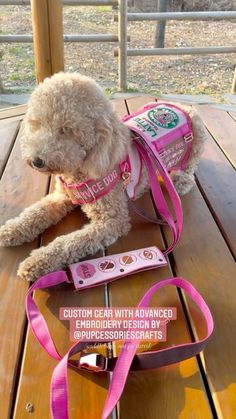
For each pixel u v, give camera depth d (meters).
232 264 1.14
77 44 4.24
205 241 1.23
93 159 1.10
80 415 0.77
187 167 1.50
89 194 1.20
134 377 0.84
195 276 1.10
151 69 3.79
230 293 1.05
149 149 1.24
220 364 0.88
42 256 1.07
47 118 1.05
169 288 1.05
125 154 1.20
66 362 0.78
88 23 4.68
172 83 3.45
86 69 3.63
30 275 1.05
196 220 1.32
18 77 3.33
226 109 2.35
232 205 1.40
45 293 1.02
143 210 1.37
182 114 1.44
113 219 1.22
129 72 3.67
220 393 0.82
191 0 5.14
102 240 1.17
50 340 0.86
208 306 1.01
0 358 0.86
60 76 1.12
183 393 0.82
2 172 1.53
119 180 1.24
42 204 1.27
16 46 4.03
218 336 0.94
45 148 1.03
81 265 1.08
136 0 4.96
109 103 1.14
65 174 1.14
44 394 0.80
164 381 0.84
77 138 1.07
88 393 0.81
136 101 2.12
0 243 1.17
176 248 1.19
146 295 0.96
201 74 3.71
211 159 1.67
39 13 2.02
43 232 1.24
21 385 0.81
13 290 1.03
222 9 5.21
